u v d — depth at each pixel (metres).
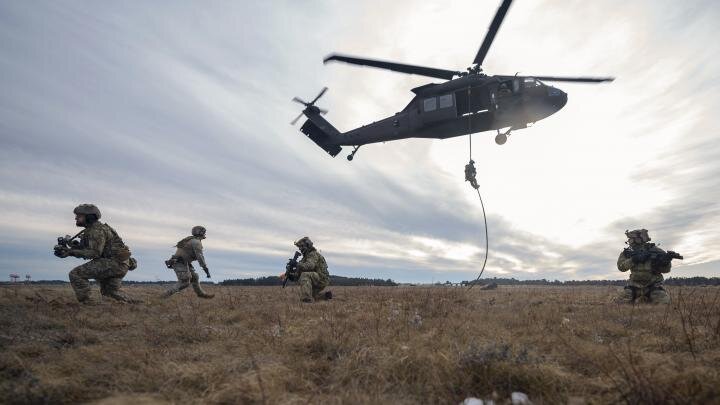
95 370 3.39
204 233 10.39
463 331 4.76
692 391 2.56
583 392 2.81
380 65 12.70
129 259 8.67
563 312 7.09
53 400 2.81
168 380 3.08
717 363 3.35
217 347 4.27
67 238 7.99
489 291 13.63
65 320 5.57
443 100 12.68
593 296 11.00
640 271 9.25
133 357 3.70
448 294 9.94
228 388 2.80
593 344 4.08
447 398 2.74
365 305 8.08
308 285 9.62
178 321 5.90
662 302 8.75
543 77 12.54
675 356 3.67
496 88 12.03
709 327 4.97
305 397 2.82
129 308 7.46
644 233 9.70
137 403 2.76
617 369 3.13
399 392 2.83
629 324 5.50
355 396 2.71
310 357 3.87
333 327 4.84
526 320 5.78
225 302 8.70
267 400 2.68
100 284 8.47
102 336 4.87
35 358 3.76
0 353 3.69
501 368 2.96
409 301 8.31
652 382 2.65
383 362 3.28
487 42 11.64
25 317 5.51
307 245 10.08
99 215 8.38
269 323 5.89
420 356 3.26
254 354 3.87
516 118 12.27
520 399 2.61
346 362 3.42
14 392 2.81
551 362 3.46
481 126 12.82
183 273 9.96
